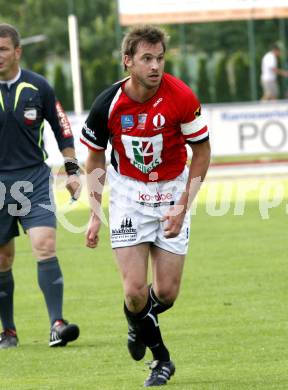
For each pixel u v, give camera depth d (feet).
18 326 94.84
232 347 81.30
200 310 96.99
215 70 347.15
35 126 86.38
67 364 78.07
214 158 268.82
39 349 84.43
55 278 86.02
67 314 98.32
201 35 425.28
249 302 99.96
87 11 556.51
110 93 69.26
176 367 75.10
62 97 358.84
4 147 85.66
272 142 244.83
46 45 552.41
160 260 70.74
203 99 347.36
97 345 84.69
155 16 303.68
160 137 69.10
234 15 307.37
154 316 69.41
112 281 116.06
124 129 69.36
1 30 85.51
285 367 73.61
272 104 244.22
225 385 68.28
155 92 68.28
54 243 86.79
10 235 87.04
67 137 89.04
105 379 72.23
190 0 303.68
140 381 71.15
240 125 244.83
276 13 308.40
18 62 86.69
